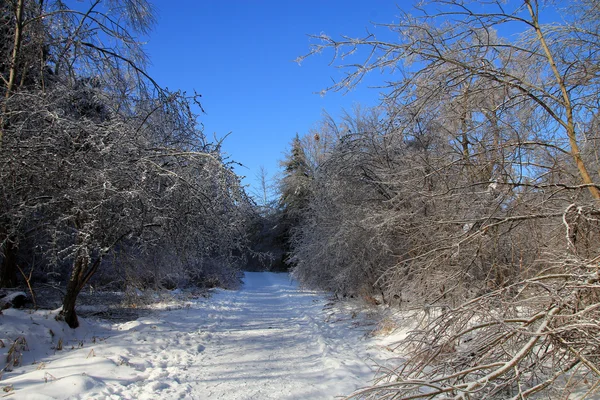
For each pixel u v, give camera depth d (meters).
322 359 6.80
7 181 6.88
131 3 10.73
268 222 30.23
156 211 7.38
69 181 7.00
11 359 5.82
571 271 4.43
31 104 7.26
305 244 17.44
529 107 6.26
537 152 6.37
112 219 7.35
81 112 9.15
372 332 8.47
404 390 3.70
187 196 7.89
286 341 8.59
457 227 6.91
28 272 10.97
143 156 7.54
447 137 7.92
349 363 6.41
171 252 9.98
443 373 4.12
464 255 6.27
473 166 6.46
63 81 9.41
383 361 6.52
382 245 10.03
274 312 13.90
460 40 6.32
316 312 12.93
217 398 4.89
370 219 10.12
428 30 6.02
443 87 5.98
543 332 3.50
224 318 11.95
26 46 9.00
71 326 7.99
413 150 9.35
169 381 5.52
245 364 6.57
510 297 4.79
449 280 6.18
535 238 6.02
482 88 6.07
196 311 12.66
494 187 5.46
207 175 8.18
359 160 11.07
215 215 8.43
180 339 8.27
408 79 6.09
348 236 11.20
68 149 7.06
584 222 5.25
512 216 5.73
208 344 8.12
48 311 7.93
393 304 9.45
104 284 12.77
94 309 11.45
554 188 5.88
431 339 4.63
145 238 8.16
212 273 20.86
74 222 7.41
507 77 6.03
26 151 6.81
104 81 10.34
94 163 7.11
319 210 14.27
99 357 6.29
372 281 11.50
